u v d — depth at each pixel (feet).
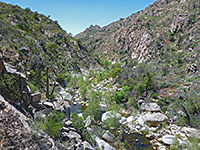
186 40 143.74
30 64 86.17
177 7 270.26
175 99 64.95
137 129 54.44
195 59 100.73
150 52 191.52
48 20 270.26
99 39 515.50
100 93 90.48
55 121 31.83
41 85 71.61
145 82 77.25
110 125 54.75
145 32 265.13
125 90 84.69
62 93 84.69
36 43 137.18
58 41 212.23
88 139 35.42
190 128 47.75
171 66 114.42
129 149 42.01
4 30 96.73
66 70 153.17
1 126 15.15
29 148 16.19
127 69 121.49
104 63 266.57
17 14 193.57
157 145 44.09
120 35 380.37
